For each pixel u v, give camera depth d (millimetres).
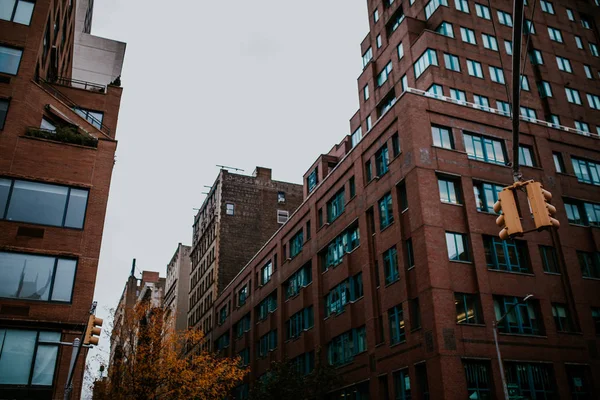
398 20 55750
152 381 39062
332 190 46062
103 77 53469
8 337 25609
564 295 34812
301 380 37969
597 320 35125
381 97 52562
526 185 10422
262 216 80062
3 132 29109
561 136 41156
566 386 31359
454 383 28344
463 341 29656
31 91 30703
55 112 31625
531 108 47969
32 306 26453
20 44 31422
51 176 29328
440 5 48750
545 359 31516
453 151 35625
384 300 35438
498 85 47312
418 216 32938
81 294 27453
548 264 35562
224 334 69938
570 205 39188
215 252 76500
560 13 56500
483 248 33188
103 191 30094
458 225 33531
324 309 44531
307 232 50125
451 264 31891
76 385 25703
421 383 30609
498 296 32375
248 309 61938
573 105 51500
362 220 39719
